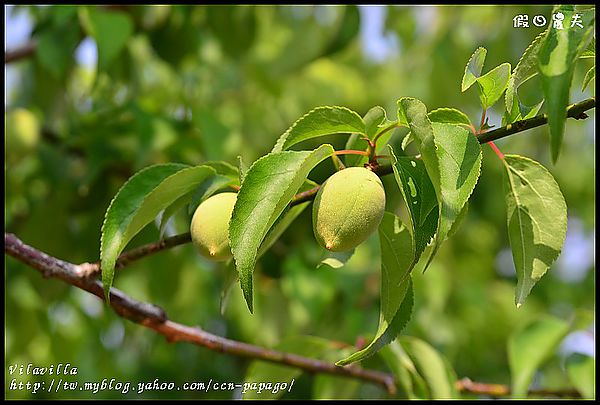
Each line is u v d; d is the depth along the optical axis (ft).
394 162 2.18
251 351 2.69
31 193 3.68
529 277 2.25
